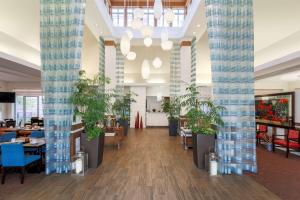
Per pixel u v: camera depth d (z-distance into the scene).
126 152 7.24
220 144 5.05
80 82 5.22
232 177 4.83
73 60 5.14
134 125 15.23
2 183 4.39
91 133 5.39
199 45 11.27
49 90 5.17
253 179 4.73
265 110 10.65
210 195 3.91
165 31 5.98
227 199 3.76
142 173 5.06
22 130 7.94
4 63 7.39
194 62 10.01
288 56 6.84
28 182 4.48
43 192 3.99
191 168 5.46
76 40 5.13
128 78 15.23
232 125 5.07
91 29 9.06
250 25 5.05
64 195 3.87
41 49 5.17
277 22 7.21
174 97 11.02
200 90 14.22
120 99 11.21
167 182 4.51
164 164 5.81
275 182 4.56
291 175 5.02
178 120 11.01
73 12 5.14
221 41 5.07
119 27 10.28
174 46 11.09
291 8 6.34
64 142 5.12
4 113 14.04
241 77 5.08
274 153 7.34
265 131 9.00
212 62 5.07
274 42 8.87
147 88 15.66
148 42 5.99
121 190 4.09
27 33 7.91
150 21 10.14
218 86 5.07
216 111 5.02
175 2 10.01
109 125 8.98
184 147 8.05
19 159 4.40
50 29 5.16
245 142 5.11
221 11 5.07
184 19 9.58
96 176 4.83
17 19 7.06
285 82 12.87
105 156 6.67
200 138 5.40
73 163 5.02
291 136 7.26
